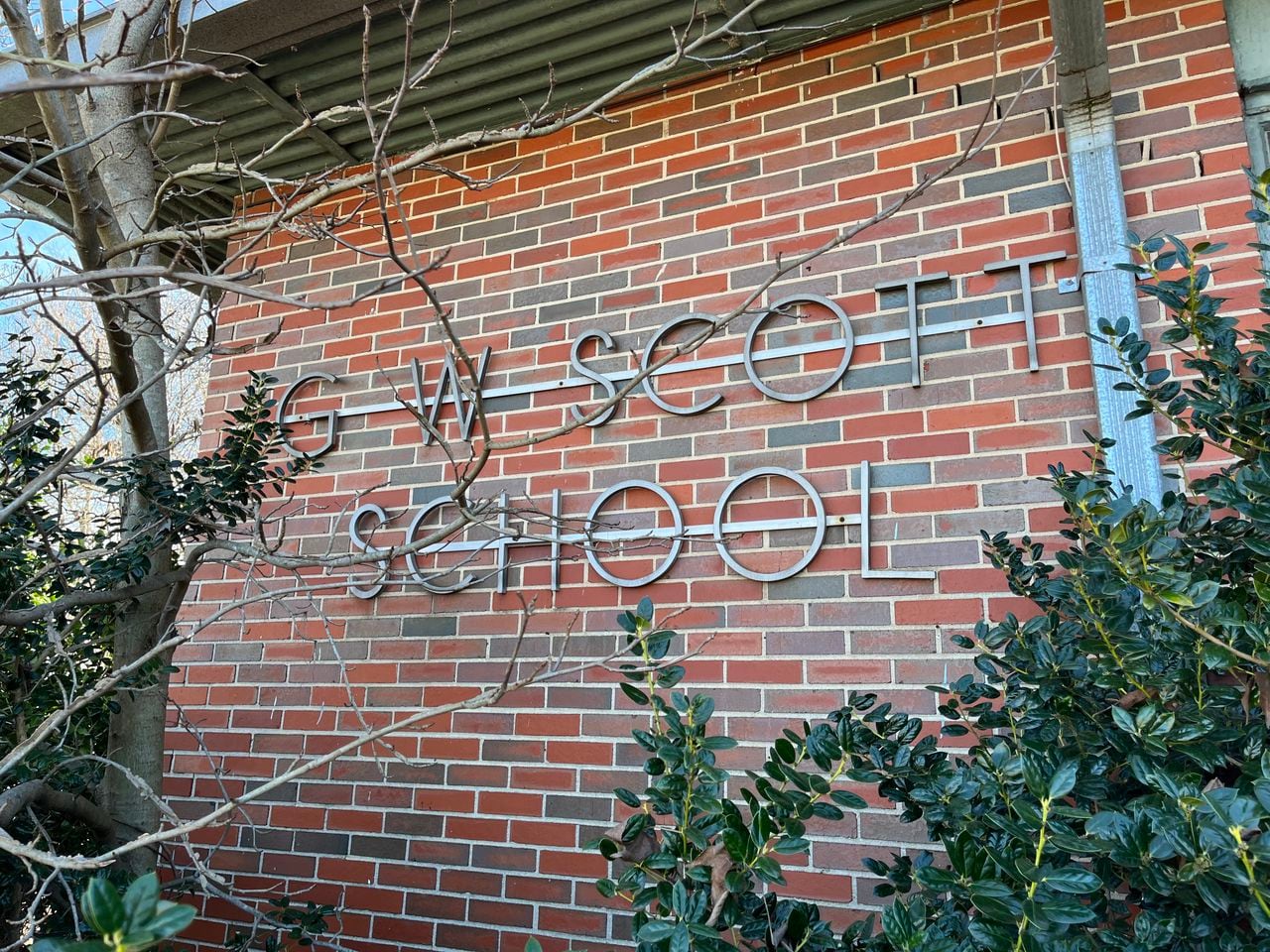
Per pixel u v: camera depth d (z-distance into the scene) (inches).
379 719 125.6
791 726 103.7
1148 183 102.7
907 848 95.7
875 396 109.8
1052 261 105.6
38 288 56.7
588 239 132.7
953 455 104.8
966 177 112.0
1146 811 52.4
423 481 133.6
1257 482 62.3
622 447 121.6
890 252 113.6
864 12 120.2
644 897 60.0
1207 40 104.6
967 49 116.3
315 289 151.3
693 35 123.5
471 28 122.5
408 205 147.6
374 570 131.1
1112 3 109.7
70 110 85.8
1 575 100.6
